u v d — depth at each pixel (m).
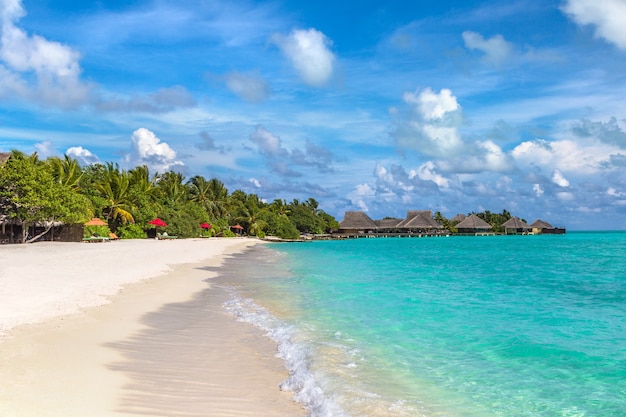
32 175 38.19
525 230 138.50
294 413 6.02
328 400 6.52
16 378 6.38
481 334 11.12
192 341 9.57
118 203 58.12
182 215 71.94
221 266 29.23
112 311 11.97
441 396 6.98
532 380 7.82
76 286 15.61
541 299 17.11
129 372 7.19
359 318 12.71
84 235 49.84
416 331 11.30
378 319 12.64
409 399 6.79
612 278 24.94
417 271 28.30
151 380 6.90
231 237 87.00
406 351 9.44
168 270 24.08
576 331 11.62
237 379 7.28
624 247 65.25
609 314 14.10
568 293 18.89
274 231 99.75
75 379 6.57
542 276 25.84
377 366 8.34
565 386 7.55
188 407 5.97
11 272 18.03
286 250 56.44
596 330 11.76
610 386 7.56
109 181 57.38
